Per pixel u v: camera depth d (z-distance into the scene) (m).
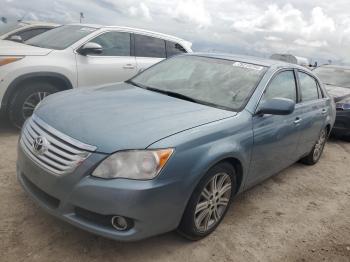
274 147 4.11
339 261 3.45
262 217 4.06
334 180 5.54
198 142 3.02
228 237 3.55
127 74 6.77
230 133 3.36
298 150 5.01
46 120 3.19
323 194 4.96
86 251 3.04
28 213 3.46
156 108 3.41
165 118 3.18
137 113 3.23
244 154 3.53
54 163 2.87
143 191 2.69
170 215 2.92
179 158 2.86
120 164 2.73
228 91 3.92
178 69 4.49
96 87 4.16
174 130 2.99
